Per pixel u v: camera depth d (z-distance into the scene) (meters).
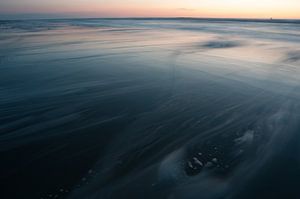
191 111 7.88
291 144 5.92
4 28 52.69
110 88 10.11
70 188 4.58
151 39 29.89
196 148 5.82
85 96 9.15
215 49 21.06
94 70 13.17
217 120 7.25
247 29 51.91
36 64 14.55
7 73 12.45
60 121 7.12
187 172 4.98
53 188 4.59
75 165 5.22
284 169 5.07
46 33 38.75
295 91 9.56
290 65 14.10
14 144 5.92
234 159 5.39
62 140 6.14
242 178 4.82
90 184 4.68
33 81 11.08
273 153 5.59
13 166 5.17
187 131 6.62
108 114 7.64
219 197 4.37
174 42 26.52
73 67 13.86
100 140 6.16
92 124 6.98
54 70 13.12
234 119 7.31
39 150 5.72
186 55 17.88
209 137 6.31
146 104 8.43
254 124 6.96
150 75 12.14
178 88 10.12
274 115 7.49
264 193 4.47
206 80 11.22
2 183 4.70
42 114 7.57
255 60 15.77
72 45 23.25
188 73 12.52
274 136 6.28
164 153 5.63
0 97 8.99
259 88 9.99
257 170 5.04
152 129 6.71
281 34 37.09
